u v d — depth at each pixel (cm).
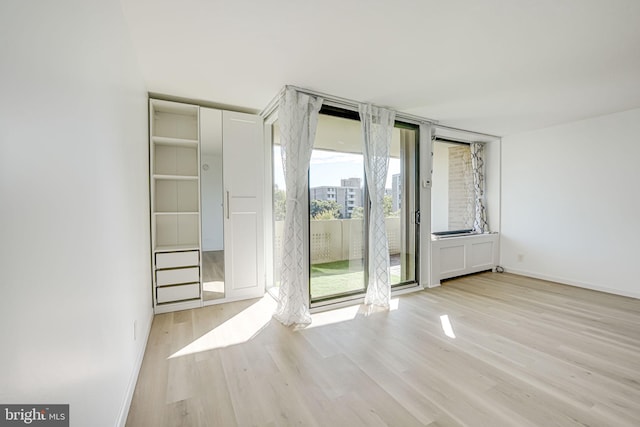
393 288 364
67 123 90
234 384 176
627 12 169
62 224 85
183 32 190
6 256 60
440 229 457
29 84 70
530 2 162
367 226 344
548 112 353
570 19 177
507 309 308
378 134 332
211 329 255
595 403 158
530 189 440
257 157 342
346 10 169
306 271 295
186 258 302
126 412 149
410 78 261
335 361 203
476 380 180
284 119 282
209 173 349
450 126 413
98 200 116
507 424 143
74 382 89
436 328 259
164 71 245
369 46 209
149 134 287
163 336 242
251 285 341
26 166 68
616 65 236
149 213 282
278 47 209
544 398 163
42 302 74
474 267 456
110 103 138
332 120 326
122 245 156
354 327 261
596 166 372
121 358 146
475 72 249
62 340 83
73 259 91
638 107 336
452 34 194
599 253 371
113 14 145
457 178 476
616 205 356
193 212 309
